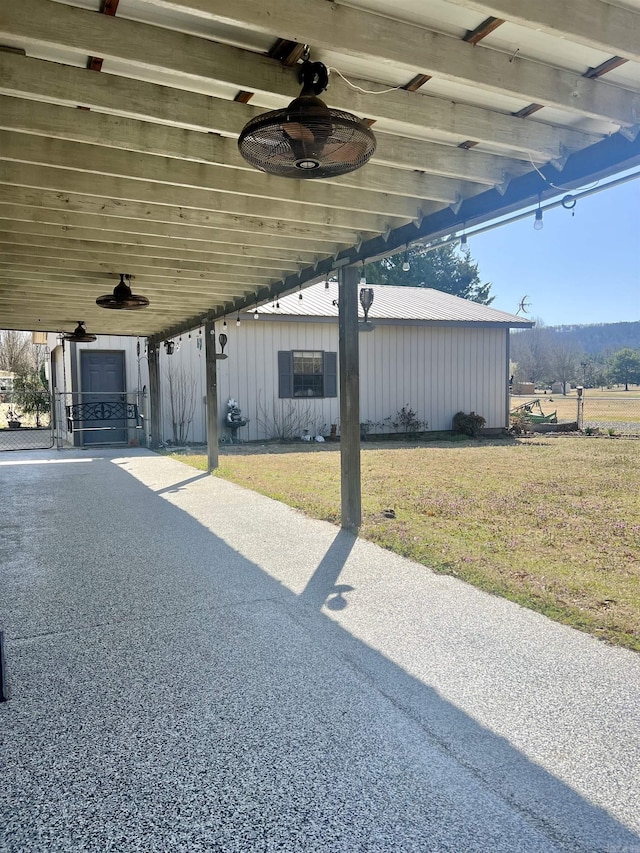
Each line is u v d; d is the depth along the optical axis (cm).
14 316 922
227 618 316
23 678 251
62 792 179
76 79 259
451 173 338
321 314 1349
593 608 320
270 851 155
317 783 182
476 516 549
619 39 221
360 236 483
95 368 1322
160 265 575
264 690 240
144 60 229
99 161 338
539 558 414
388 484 734
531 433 1553
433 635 292
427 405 1505
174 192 397
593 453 1061
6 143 318
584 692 236
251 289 704
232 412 1284
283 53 245
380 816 168
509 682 245
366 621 310
